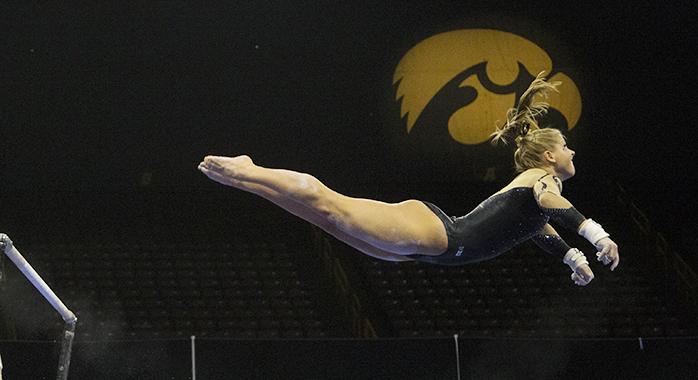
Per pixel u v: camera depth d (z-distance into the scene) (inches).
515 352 1035.9
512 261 1948.8
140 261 1915.6
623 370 1035.3
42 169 1967.3
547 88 550.9
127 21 1956.2
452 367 1021.2
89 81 1964.8
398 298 1814.7
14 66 1930.4
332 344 1010.7
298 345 1003.3
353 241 517.7
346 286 1788.9
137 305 1739.7
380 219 477.7
